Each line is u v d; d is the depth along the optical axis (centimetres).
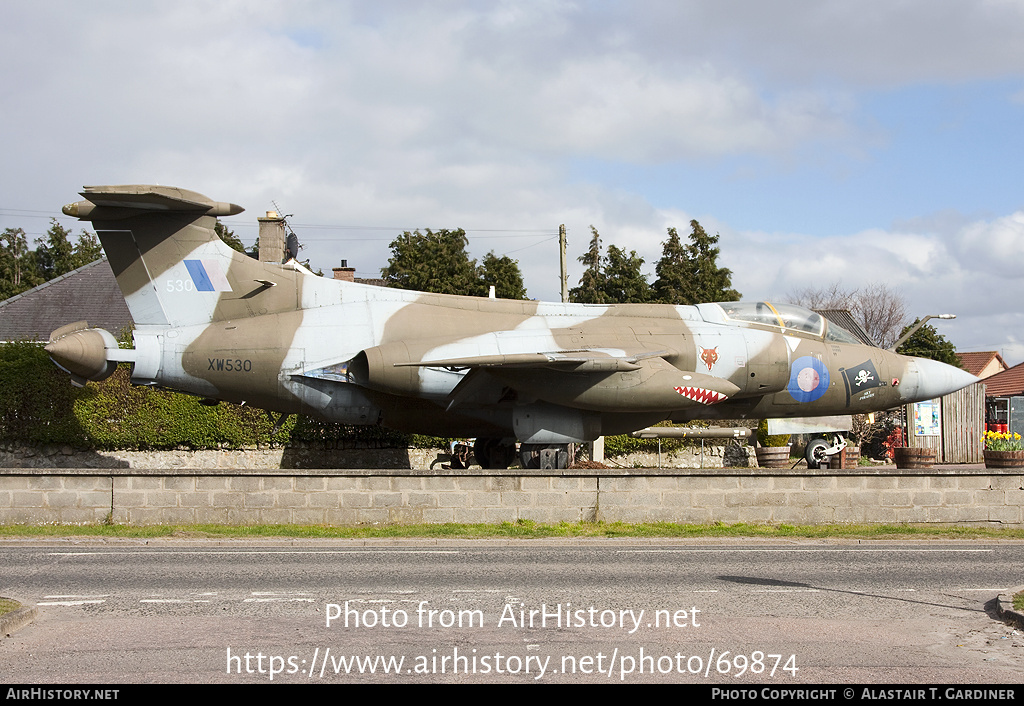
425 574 1007
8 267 5984
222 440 2314
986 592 910
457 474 1459
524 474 1464
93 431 2264
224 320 1748
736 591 909
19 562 1098
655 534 1360
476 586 932
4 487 1433
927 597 883
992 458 2128
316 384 1752
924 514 1493
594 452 2447
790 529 1416
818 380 1891
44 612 802
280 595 880
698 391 1728
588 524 1448
